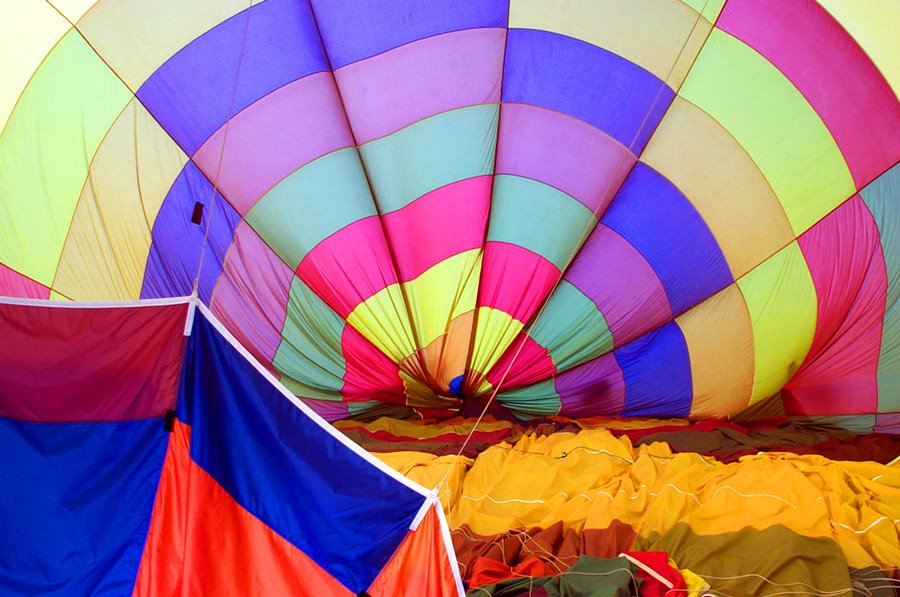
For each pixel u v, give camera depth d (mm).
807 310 6219
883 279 6145
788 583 3725
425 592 2947
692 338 6312
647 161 6207
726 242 6148
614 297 6223
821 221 6133
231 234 6082
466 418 6305
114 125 5863
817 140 6012
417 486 3049
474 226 6273
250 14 5801
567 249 6230
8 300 2980
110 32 5648
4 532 2982
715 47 5934
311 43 6008
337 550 3037
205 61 5840
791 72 5891
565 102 6184
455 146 6273
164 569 3035
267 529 3074
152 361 3137
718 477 4734
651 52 5980
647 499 4559
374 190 6270
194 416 3146
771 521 4219
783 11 5738
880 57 5762
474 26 6000
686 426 6160
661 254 6184
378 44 6027
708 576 3805
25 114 5727
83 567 3008
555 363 6293
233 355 3193
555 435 5605
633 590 3520
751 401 6387
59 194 5867
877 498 4543
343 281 6082
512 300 6207
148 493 3098
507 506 4605
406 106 6203
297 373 6188
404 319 6102
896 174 6035
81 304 3031
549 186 6277
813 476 4633
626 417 6480
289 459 3139
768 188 6094
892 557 3961
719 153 6105
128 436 3121
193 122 5941
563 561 3977
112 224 5945
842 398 6418
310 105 6090
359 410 6277
